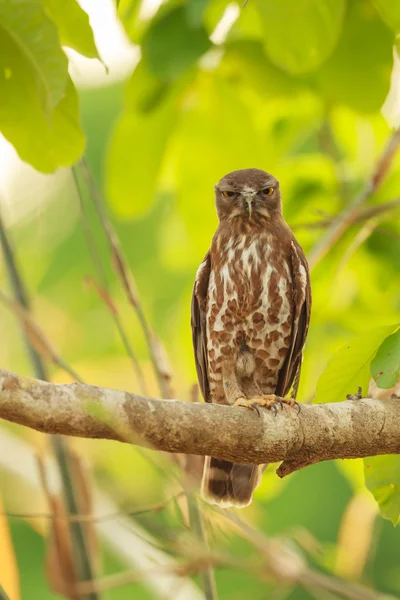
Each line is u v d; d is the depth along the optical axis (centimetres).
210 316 1155
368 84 966
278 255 1141
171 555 842
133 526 785
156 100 987
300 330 1135
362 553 968
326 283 1163
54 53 738
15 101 782
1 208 911
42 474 838
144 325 873
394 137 1023
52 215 1400
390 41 952
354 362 807
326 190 1170
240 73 1005
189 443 732
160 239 1248
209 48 925
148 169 1023
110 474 1181
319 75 971
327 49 854
